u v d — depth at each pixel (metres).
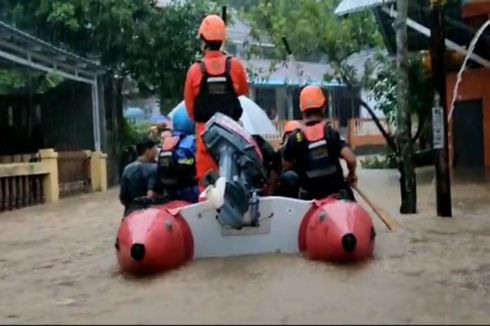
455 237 8.98
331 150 8.42
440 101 11.18
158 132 10.63
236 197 7.42
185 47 25.16
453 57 21.73
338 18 25.22
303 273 6.75
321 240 7.29
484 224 10.17
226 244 7.67
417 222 10.48
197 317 5.30
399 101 11.93
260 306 5.55
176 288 6.39
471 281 6.48
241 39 34.78
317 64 41.94
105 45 24.70
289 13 25.83
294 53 26.42
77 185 21.58
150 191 9.35
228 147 7.74
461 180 17.69
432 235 9.16
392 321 5.07
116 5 24.09
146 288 6.55
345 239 7.13
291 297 5.82
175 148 8.74
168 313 5.50
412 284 6.32
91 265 8.23
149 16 25.14
